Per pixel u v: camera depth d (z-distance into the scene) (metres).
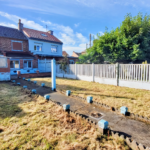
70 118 3.49
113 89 7.46
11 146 2.34
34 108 4.27
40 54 18.86
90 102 4.93
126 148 2.32
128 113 3.80
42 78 13.14
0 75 10.74
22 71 16.77
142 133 2.83
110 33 13.12
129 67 7.94
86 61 17.30
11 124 3.16
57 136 2.67
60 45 22.92
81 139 2.55
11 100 5.18
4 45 15.98
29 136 2.66
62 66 13.31
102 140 2.56
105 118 3.61
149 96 5.85
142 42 11.20
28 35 17.94
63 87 8.14
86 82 10.10
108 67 9.13
